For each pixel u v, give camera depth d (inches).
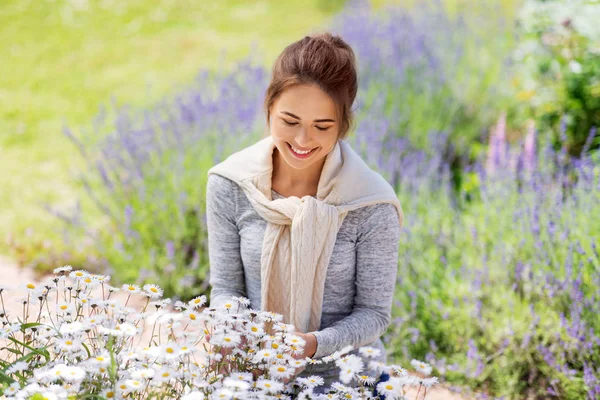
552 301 114.4
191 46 308.0
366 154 157.9
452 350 121.4
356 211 73.1
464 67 215.8
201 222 142.8
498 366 113.8
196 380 61.7
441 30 236.4
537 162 147.9
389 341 121.3
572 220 121.6
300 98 66.8
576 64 165.0
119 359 63.9
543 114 171.2
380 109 182.2
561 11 168.4
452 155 183.2
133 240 146.6
